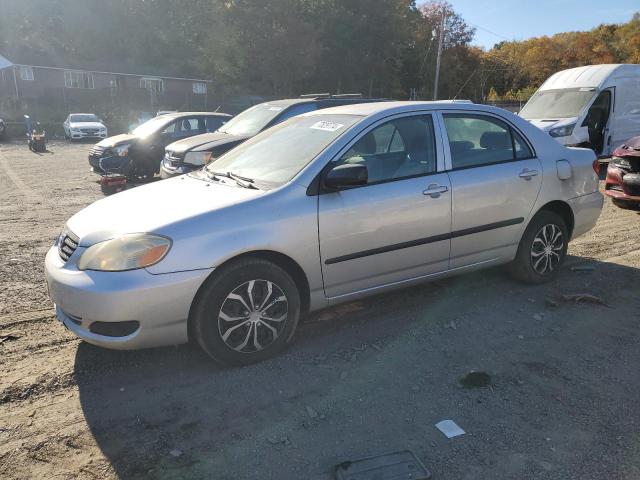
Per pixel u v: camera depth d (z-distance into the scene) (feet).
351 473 8.42
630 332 13.43
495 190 14.84
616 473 8.48
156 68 175.73
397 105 14.34
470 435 9.45
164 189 13.61
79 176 45.44
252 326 11.74
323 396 10.75
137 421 9.97
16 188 38.27
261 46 140.97
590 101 41.83
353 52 153.28
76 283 10.75
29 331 13.65
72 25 173.99
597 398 10.57
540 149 16.17
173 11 182.60
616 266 18.42
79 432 9.64
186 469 8.68
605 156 43.78
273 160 13.71
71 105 138.62
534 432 9.53
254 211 11.60
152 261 10.66
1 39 173.68
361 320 14.29
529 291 16.20
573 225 17.06
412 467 8.58
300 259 12.06
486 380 11.25
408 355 12.37
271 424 9.84
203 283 11.14
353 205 12.60
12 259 19.99
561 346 12.75
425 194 13.62
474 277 17.31
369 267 13.14
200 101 167.02
